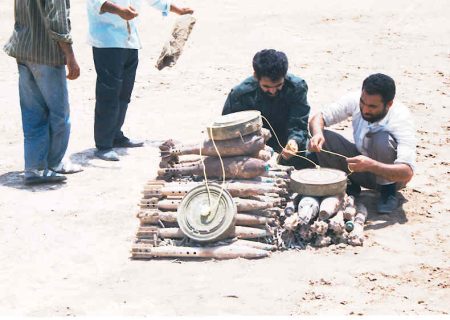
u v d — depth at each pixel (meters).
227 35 17.69
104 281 6.69
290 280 6.56
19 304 6.31
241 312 6.04
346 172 8.15
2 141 10.98
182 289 6.47
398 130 7.69
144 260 7.11
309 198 7.31
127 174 9.48
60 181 9.21
